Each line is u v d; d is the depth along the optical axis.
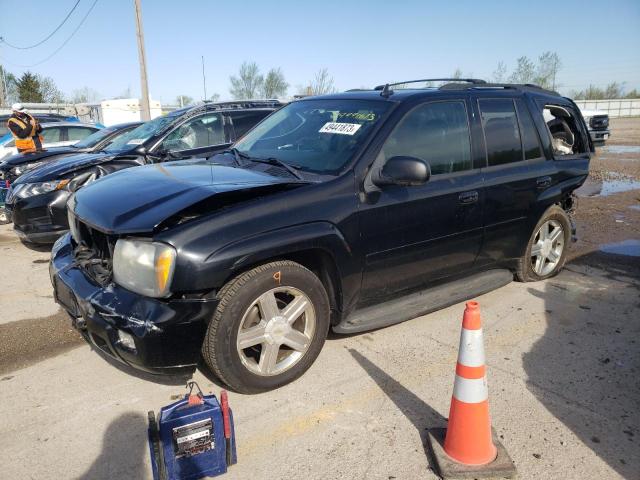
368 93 4.28
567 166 5.04
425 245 3.86
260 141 4.34
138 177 3.65
